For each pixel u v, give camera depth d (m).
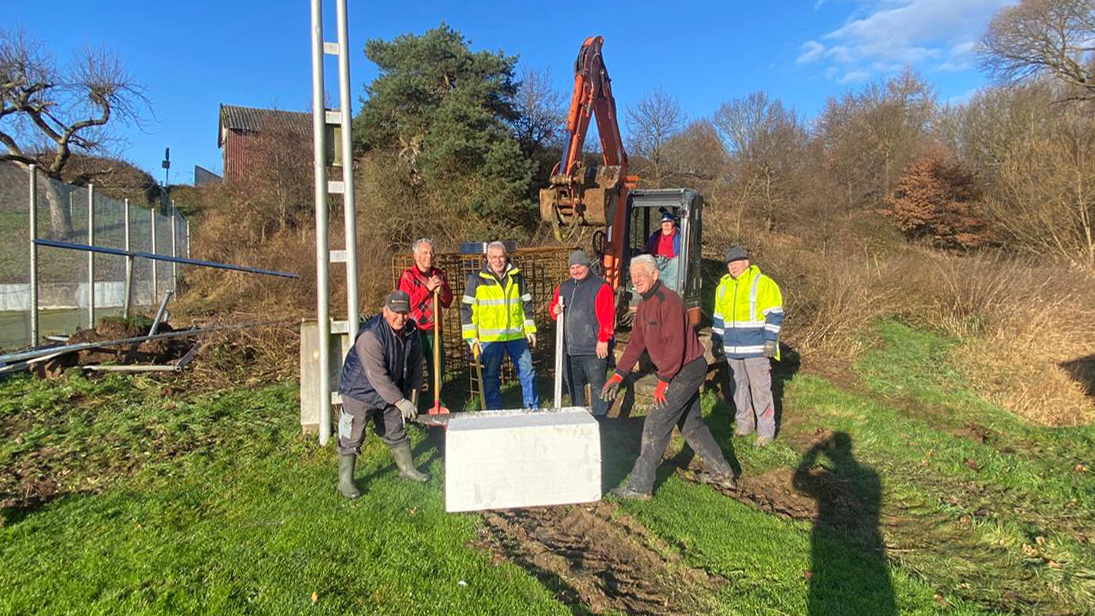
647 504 4.39
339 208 19.34
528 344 6.04
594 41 6.88
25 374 7.12
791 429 6.51
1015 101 25.36
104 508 4.11
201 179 30.45
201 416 5.88
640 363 7.30
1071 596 3.46
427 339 5.84
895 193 29.83
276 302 13.25
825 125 35.22
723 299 6.12
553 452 3.76
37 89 20.06
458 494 3.69
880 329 11.12
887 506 4.75
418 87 21.39
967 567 3.80
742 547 3.86
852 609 3.25
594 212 6.73
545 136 25.02
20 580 3.23
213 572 3.33
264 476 4.67
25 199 11.11
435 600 3.14
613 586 3.45
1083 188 16.84
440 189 20.22
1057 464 5.57
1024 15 24.92
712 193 26.75
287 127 23.20
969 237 25.47
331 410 5.37
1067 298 11.45
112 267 12.91
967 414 7.07
